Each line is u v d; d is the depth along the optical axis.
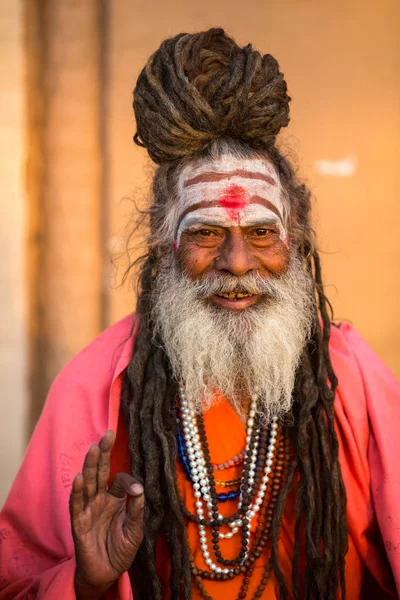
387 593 2.02
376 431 2.01
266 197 1.94
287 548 1.95
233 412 2.00
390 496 1.95
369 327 3.59
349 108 3.48
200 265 1.95
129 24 3.53
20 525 2.06
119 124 3.58
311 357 2.04
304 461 1.92
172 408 2.00
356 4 3.44
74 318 3.66
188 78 1.91
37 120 3.59
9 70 3.54
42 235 3.63
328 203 3.53
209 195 1.92
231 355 1.96
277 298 1.97
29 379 3.66
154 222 2.09
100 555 1.72
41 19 3.54
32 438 2.11
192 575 1.92
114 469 2.01
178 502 1.88
